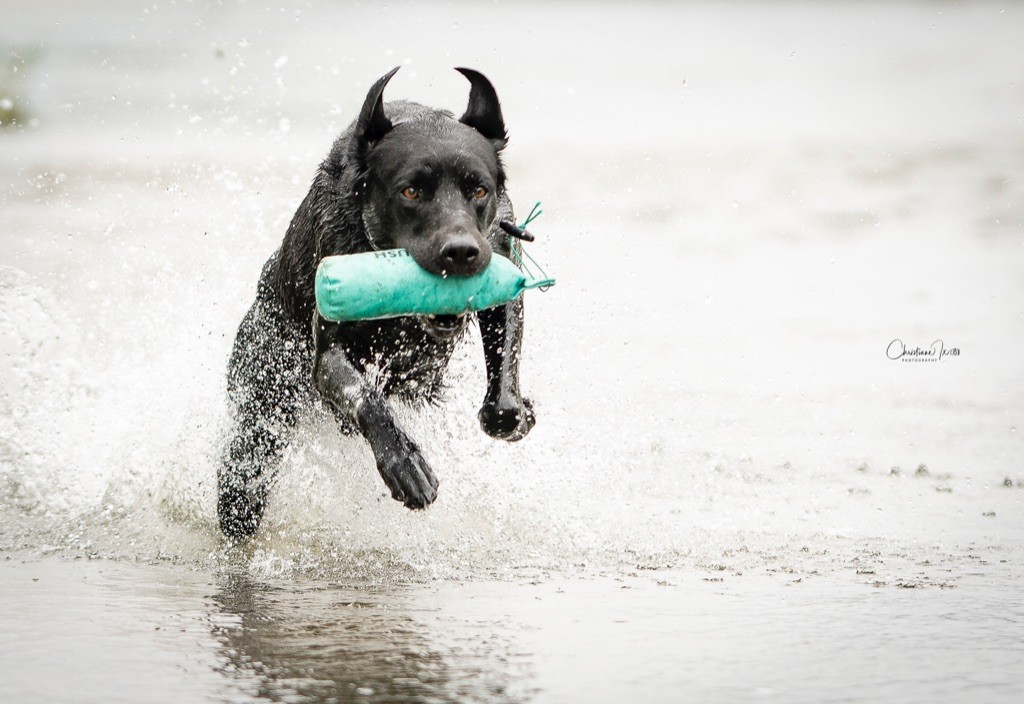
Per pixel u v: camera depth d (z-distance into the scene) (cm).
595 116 4059
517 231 855
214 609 706
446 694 556
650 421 1220
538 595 742
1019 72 5012
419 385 945
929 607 707
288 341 959
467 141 848
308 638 645
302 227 912
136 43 5469
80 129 3575
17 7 7194
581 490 1012
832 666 600
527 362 1345
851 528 911
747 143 3459
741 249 2248
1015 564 810
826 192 2780
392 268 799
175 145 3194
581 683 573
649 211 2589
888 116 3947
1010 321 1717
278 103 3750
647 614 693
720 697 556
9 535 909
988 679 582
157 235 2097
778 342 1603
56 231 2167
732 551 853
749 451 1136
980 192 2716
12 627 662
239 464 961
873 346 1581
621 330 1631
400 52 5359
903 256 2188
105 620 678
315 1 7175
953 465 1096
